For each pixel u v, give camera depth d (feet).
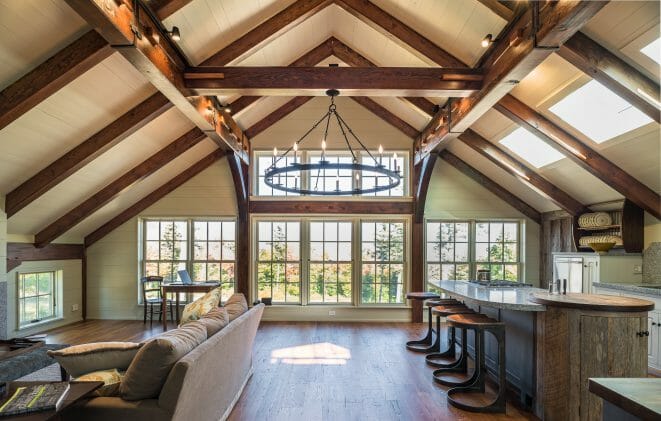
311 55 20.36
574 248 21.03
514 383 13.42
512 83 12.29
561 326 11.27
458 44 14.49
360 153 24.99
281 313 24.66
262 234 25.21
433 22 14.40
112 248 25.03
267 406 12.14
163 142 19.16
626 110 13.84
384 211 24.76
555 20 9.05
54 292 22.93
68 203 19.24
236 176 23.72
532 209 24.94
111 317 24.93
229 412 11.51
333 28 19.70
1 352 11.91
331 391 13.42
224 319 10.94
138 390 7.54
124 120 15.19
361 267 25.03
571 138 16.19
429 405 12.43
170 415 7.38
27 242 20.02
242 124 23.39
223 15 13.33
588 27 11.10
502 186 24.88
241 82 13.37
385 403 12.52
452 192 25.13
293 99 24.76
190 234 25.17
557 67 13.30
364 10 15.48
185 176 24.79
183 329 8.95
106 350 8.41
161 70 11.55
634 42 10.73
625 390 4.74
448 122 17.24
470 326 12.30
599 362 10.67
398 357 17.34
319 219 24.97
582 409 10.76
